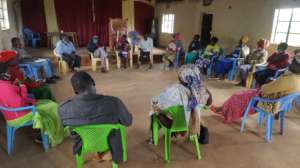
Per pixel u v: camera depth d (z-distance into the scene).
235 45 6.36
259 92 2.67
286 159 2.25
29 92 2.77
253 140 2.60
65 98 3.82
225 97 4.05
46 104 2.40
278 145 2.51
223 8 6.62
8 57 3.00
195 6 7.65
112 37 7.34
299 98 3.44
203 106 2.17
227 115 2.99
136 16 9.59
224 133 2.74
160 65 6.81
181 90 2.01
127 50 6.22
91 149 1.72
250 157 2.27
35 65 4.36
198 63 5.64
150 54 6.43
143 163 2.16
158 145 2.46
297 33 4.90
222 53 5.72
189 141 2.53
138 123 2.95
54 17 8.28
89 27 9.02
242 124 2.77
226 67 5.19
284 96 2.44
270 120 2.54
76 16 8.67
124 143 1.84
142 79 5.12
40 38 8.16
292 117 3.27
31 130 2.72
